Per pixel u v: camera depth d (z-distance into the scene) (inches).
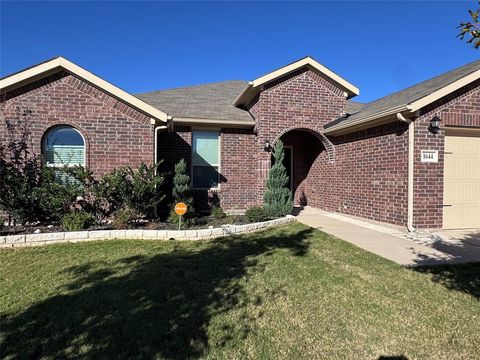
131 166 369.1
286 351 121.8
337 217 427.2
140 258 234.1
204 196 472.4
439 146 324.8
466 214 336.5
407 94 391.9
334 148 466.0
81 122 356.2
